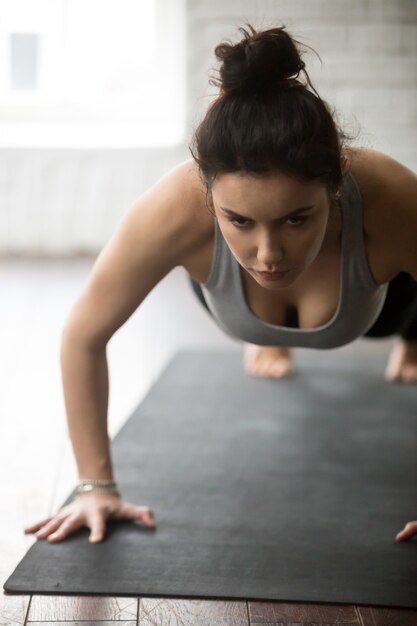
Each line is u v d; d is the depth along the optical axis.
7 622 1.61
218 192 1.45
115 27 5.38
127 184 5.21
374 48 5.11
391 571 1.80
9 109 5.43
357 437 2.60
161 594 1.71
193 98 5.16
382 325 2.40
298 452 2.48
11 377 3.25
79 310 1.88
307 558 1.86
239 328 1.97
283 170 1.39
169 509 2.09
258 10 5.09
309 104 1.40
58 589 1.72
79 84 5.43
